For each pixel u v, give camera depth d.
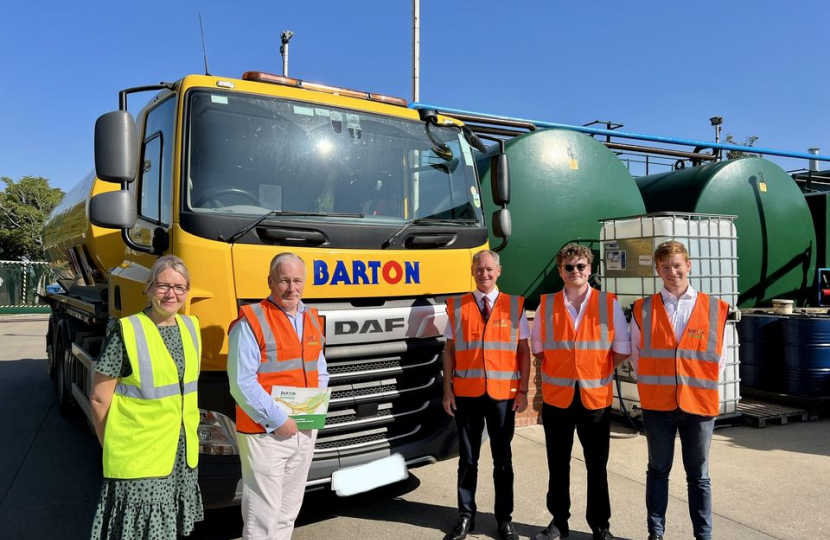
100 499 2.44
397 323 3.66
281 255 2.91
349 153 3.92
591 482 3.50
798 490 4.39
